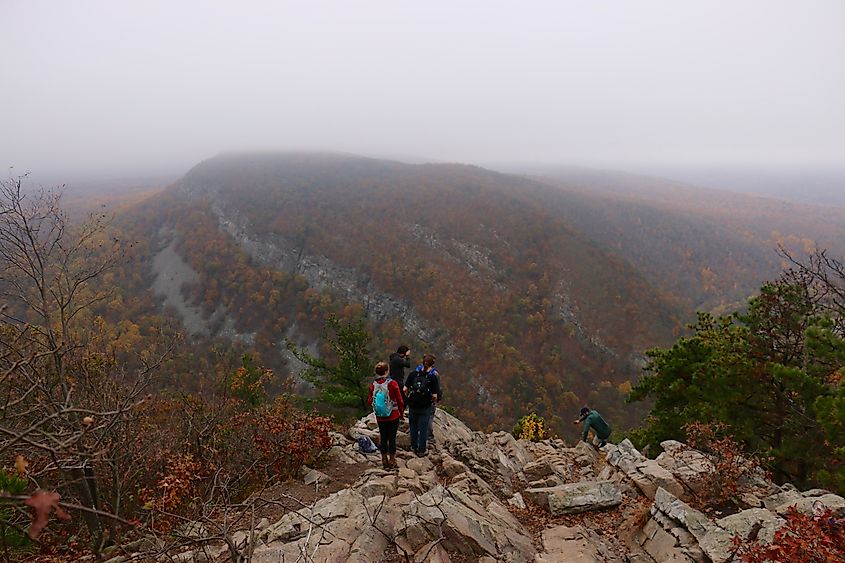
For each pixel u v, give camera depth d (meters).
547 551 6.04
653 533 6.32
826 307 10.61
